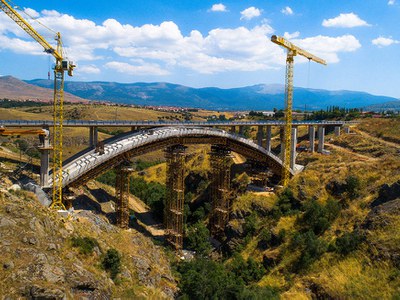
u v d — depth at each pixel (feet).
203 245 410.31
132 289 226.17
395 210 302.04
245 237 411.95
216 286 270.26
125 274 238.07
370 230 297.33
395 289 238.68
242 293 267.80
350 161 509.76
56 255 199.31
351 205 374.84
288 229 386.11
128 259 265.75
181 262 342.64
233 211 455.63
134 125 391.45
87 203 382.01
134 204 507.71
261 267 348.79
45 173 312.50
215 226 466.29
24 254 181.57
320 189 435.94
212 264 325.62
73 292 183.21
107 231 306.55
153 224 460.14
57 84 306.35
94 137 364.58
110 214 396.98
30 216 209.36
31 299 162.91
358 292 250.57
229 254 411.75
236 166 598.75
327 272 283.38
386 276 252.01
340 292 257.14
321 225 360.48
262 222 428.15
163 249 375.45
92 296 189.47
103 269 224.53
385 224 292.81
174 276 309.42
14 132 291.38
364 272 265.75
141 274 257.55
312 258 312.91
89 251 225.35
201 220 490.49
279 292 291.38
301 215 395.75
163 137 390.21
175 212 400.06
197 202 547.90
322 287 267.39
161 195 515.09
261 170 540.52
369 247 280.51
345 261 285.02
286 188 463.83
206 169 581.94
